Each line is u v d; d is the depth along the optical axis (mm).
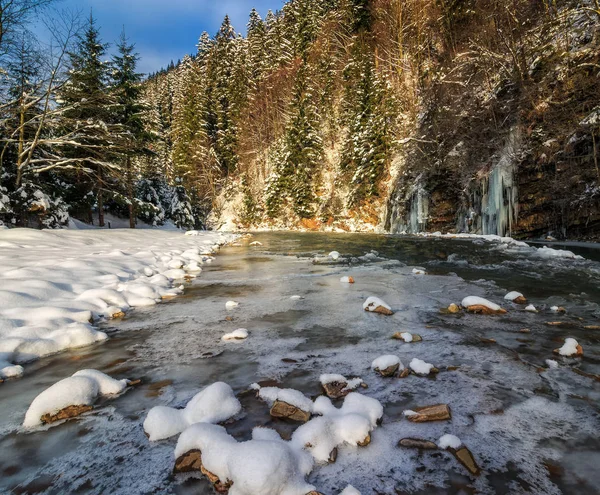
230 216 42625
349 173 31828
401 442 1764
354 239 17859
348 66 34125
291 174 36031
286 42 47469
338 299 5027
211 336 3516
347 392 2285
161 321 4059
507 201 16484
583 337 3389
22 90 15086
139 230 17422
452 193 20953
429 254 10531
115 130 19438
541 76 16547
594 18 15367
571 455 1663
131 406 2189
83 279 5453
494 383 2430
